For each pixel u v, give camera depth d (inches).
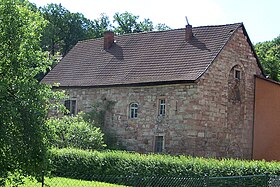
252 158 1346.0
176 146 1205.1
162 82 1231.5
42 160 445.4
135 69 1366.9
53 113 1027.9
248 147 1341.0
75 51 1665.8
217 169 829.8
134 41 1513.3
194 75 1202.6
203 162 844.6
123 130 1315.2
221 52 1268.5
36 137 438.0
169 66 1295.5
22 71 446.6
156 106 1253.7
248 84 1357.0
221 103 1259.8
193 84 1191.6
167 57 1341.0
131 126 1300.4
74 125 1087.6
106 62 1486.2
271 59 2151.8
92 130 1130.7
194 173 832.3
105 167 909.8
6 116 421.1
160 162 865.5
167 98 1235.2
